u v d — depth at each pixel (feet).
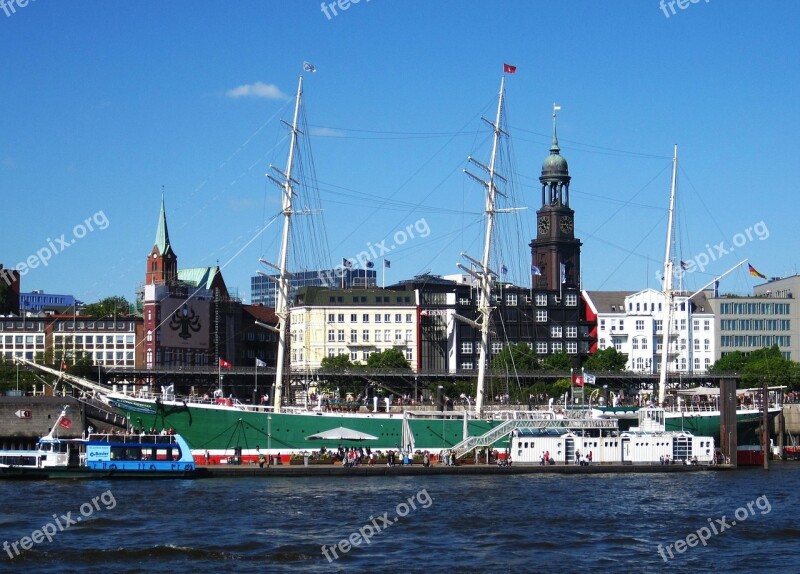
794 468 546.67
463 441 522.88
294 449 513.04
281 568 295.07
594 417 540.11
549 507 392.47
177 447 463.42
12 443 552.41
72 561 299.99
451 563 302.45
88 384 518.37
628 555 316.19
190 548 312.91
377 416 524.11
